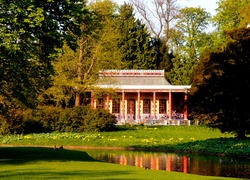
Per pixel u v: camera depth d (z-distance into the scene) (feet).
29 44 64.59
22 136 118.11
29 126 132.05
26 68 69.56
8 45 56.95
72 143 109.81
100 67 151.02
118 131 135.64
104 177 47.55
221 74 105.81
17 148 92.02
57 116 135.74
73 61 146.51
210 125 112.78
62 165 59.88
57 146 106.73
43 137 117.08
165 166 71.72
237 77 98.94
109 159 81.71
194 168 69.26
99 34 148.87
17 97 70.44
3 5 57.72
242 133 104.37
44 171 51.88
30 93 77.25
